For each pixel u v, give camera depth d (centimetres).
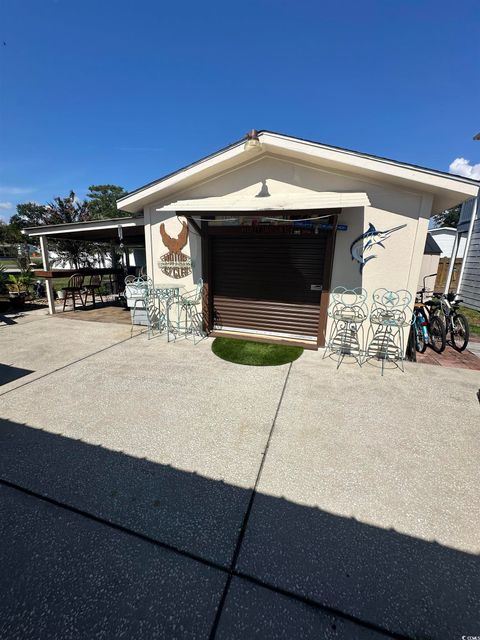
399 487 214
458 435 277
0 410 311
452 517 189
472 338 596
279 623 133
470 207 974
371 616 136
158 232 588
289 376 403
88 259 1745
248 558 162
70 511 191
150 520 185
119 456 243
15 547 167
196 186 529
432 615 137
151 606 139
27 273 1098
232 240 550
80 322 717
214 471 228
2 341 554
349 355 484
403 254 441
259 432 278
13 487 210
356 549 168
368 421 298
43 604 140
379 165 396
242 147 441
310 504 199
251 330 578
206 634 128
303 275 522
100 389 361
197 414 307
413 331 462
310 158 437
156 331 626
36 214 1908
